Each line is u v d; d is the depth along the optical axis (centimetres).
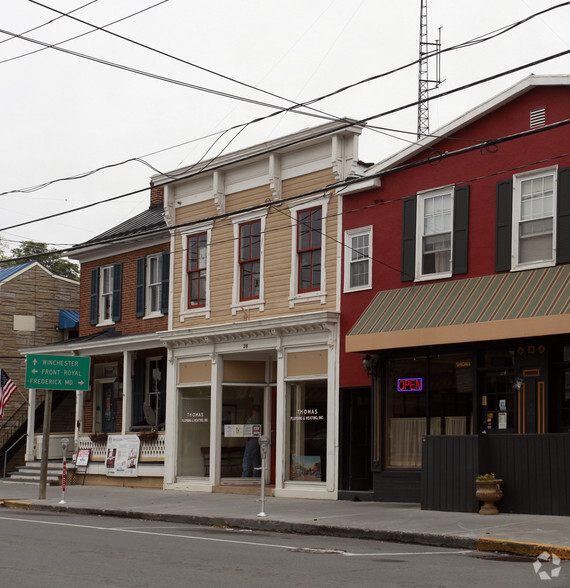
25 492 2564
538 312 1670
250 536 1518
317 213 2306
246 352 2481
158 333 2664
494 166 1928
